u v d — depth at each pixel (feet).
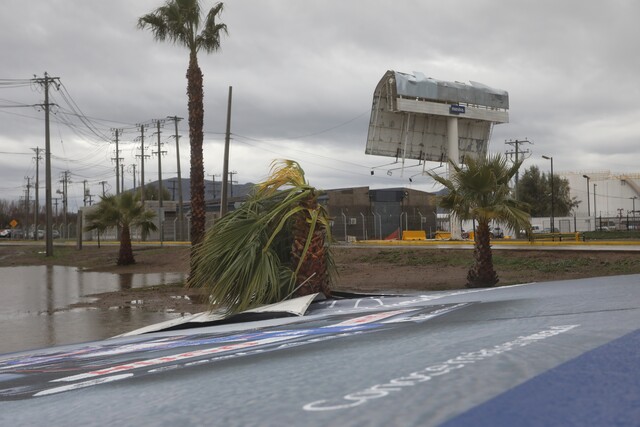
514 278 59.62
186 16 68.95
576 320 7.83
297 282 27.40
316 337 10.47
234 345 11.01
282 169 30.48
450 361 5.59
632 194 286.87
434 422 3.56
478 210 46.50
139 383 7.34
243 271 26.58
